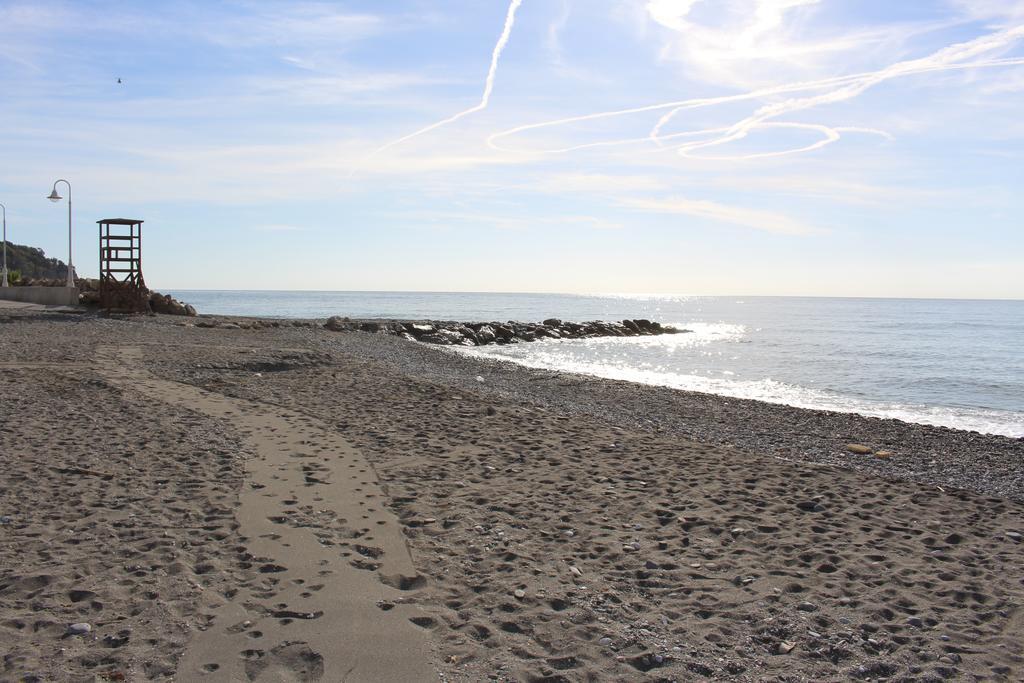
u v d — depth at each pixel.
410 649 4.02
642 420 13.45
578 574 5.24
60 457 7.87
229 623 4.26
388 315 81.62
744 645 4.21
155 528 5.83
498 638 4.21
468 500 7.01
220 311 86.19
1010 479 9.60
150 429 9.64
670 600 4.84
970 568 5.55
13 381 12.79
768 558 5.65
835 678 3.86
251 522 6.09
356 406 12.42
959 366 31.17
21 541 5.38
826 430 12.95
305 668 3.79
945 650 4.21
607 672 3.86
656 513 6.76
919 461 10.51
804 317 91.38
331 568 5.16
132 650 3.90
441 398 13.67
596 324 53.19
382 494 7.14
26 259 108.06
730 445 11.08
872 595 4.98
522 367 24.70
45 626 4.14
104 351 18.20
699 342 46.00
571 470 8.39
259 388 14.01
